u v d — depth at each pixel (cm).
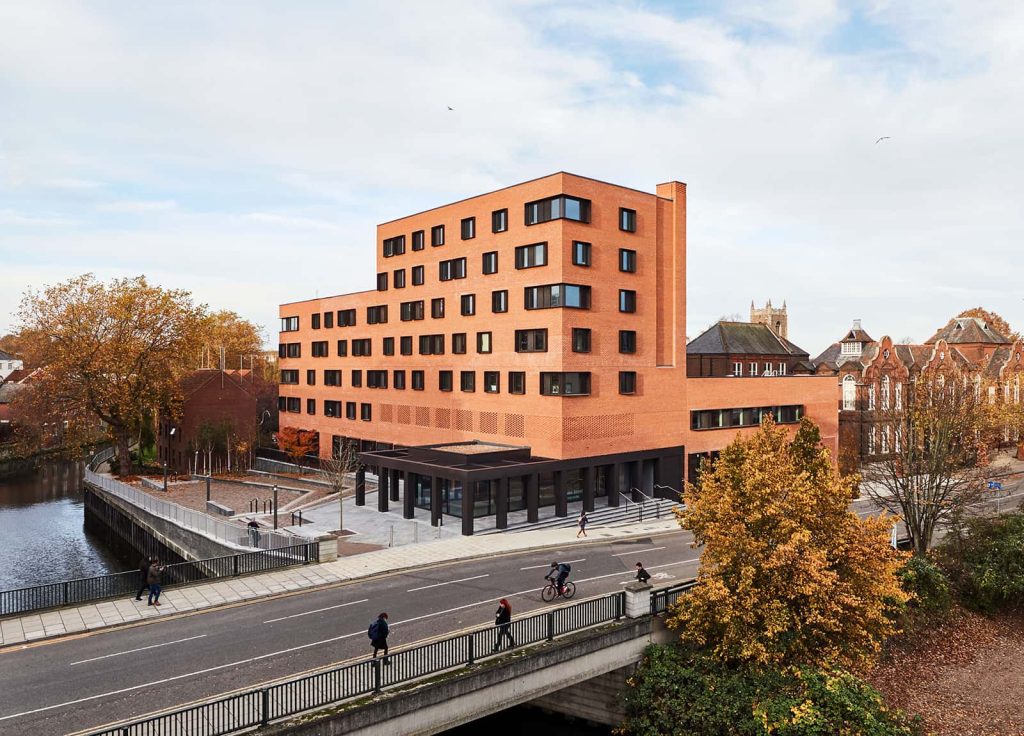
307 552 3052
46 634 2169
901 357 7225
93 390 6088
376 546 3459
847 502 2372
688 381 5031
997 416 6638
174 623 2312
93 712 1669
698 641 2303
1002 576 3247
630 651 2300
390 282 5884
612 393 4506
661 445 4825
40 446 7669
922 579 3203
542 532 3853
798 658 2220
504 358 4638
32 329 5988
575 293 4303
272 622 2320
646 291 4775
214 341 10438
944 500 3709
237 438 6662
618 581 2881
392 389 5859
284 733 1561
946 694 2567
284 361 7738
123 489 5228
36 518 5834
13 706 1698
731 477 2430
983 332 8331
